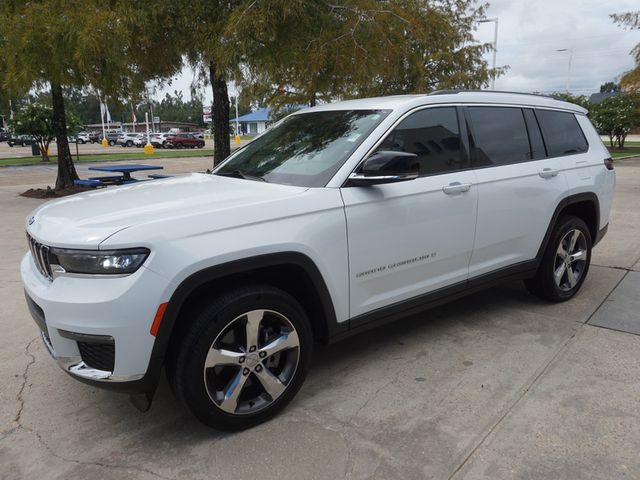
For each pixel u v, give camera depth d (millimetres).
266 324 2900
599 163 4871
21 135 25891
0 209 10609
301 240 2846
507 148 4098
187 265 2484
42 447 2746
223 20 7992
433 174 3551
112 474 2523
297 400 3148
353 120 3578
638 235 7465
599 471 2467
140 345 2451
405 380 3359
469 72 16281
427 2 12875
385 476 2463
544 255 4422
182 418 3002
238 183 3355
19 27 9102
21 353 3848
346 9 8305
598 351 3705
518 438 2723
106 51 8320
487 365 3535
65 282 2500
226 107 10328
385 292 3367
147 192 3209
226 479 2467
